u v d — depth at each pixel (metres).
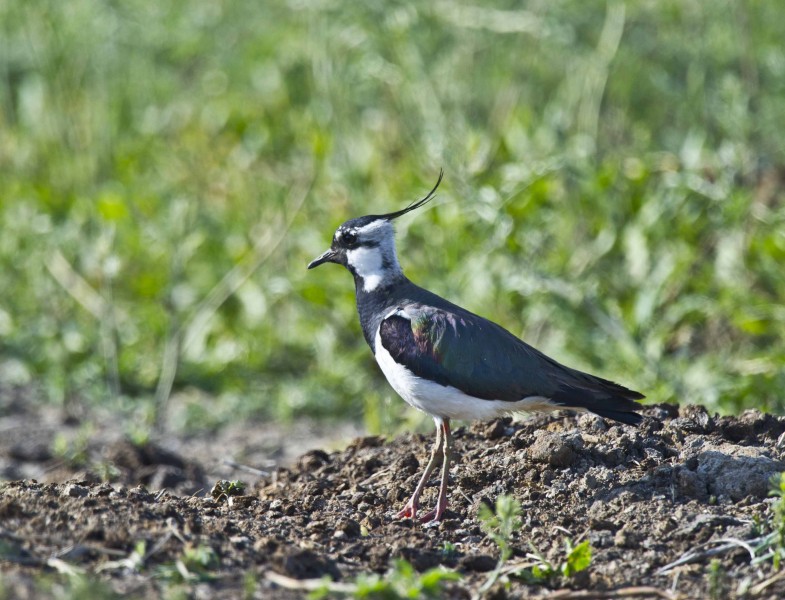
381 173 16.67
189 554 7.60
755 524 8.15
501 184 15.12
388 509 9.50
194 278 16.67
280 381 15.54
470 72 17.36
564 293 14.09
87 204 17.38
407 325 9.56
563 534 8.58
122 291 16.83
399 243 15.08
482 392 9.23
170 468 12.12
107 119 18.89
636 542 8.30
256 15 19.47
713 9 16.41
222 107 19.64
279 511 9.23
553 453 9.32
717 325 14.73
